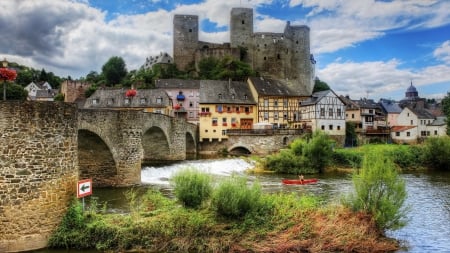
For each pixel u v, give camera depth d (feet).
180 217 60.95
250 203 64.44
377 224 66.33
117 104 258.78
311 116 245.45
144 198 74.28
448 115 253.44
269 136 222.07
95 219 60.70
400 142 295.07
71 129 60.08
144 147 164.76
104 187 106.11
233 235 59.93
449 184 135.74
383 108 362.94
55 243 56.75
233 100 251.39
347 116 316.81
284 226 62.59
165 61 458.09
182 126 181.78
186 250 57.57
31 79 489.67
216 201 64.13
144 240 58.23
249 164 178.29
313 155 168.04
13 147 53.93
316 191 117.50
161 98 260.83
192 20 392.27
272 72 378.12
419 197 110.11
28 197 54.75
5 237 53.57
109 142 102.68
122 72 425.28
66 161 58.95
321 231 61.57
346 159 176.65
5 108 53.67
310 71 389.80
